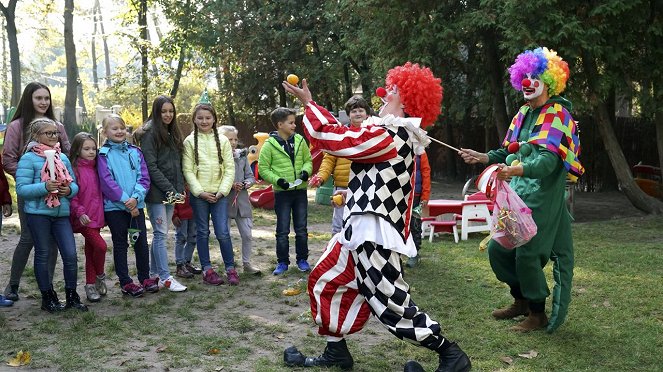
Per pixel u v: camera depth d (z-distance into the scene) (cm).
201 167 674
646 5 1052
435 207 923
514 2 1045
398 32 1269
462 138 1966
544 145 493
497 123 1391
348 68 2280
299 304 614
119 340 508
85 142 613
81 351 481
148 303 616
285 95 2381
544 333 521
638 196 1185
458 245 884
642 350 485
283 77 2277
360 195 411
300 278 712
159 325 546
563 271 516
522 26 1049
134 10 2808
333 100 2378
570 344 497
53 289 624
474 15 1161
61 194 572
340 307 425
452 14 1256
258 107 2497
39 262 577
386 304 405
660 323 546
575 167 505
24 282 691
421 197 738
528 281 516
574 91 1088
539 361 462
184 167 674
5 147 600
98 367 449
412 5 1227
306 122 417
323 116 415
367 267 405
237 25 2236
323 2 2094
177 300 627
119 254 636
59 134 617
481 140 1931
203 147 676
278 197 738
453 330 530
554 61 511
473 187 1778
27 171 571
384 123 415
